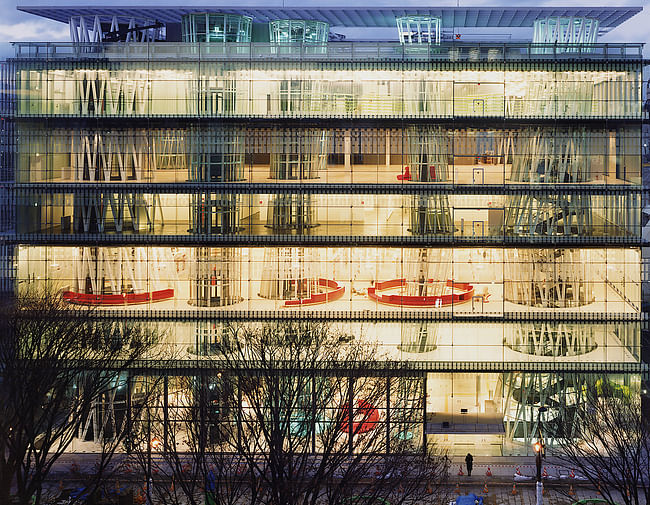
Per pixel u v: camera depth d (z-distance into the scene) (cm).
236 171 9800
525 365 9662
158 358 9575
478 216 9838
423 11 10850
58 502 7712
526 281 9750
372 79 9725
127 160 9812
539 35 11194
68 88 9781
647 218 11412
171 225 9856
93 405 9281
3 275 9825
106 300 9831
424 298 9788
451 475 8862
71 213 9831
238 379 8319
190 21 10419
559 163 9719
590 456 8438
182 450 9094
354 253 9788
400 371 9275
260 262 9812
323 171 9788
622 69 9662
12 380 7481
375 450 8094
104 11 10756
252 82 9738
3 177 9812
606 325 9719
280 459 6969
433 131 9725
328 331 9394
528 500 8238
